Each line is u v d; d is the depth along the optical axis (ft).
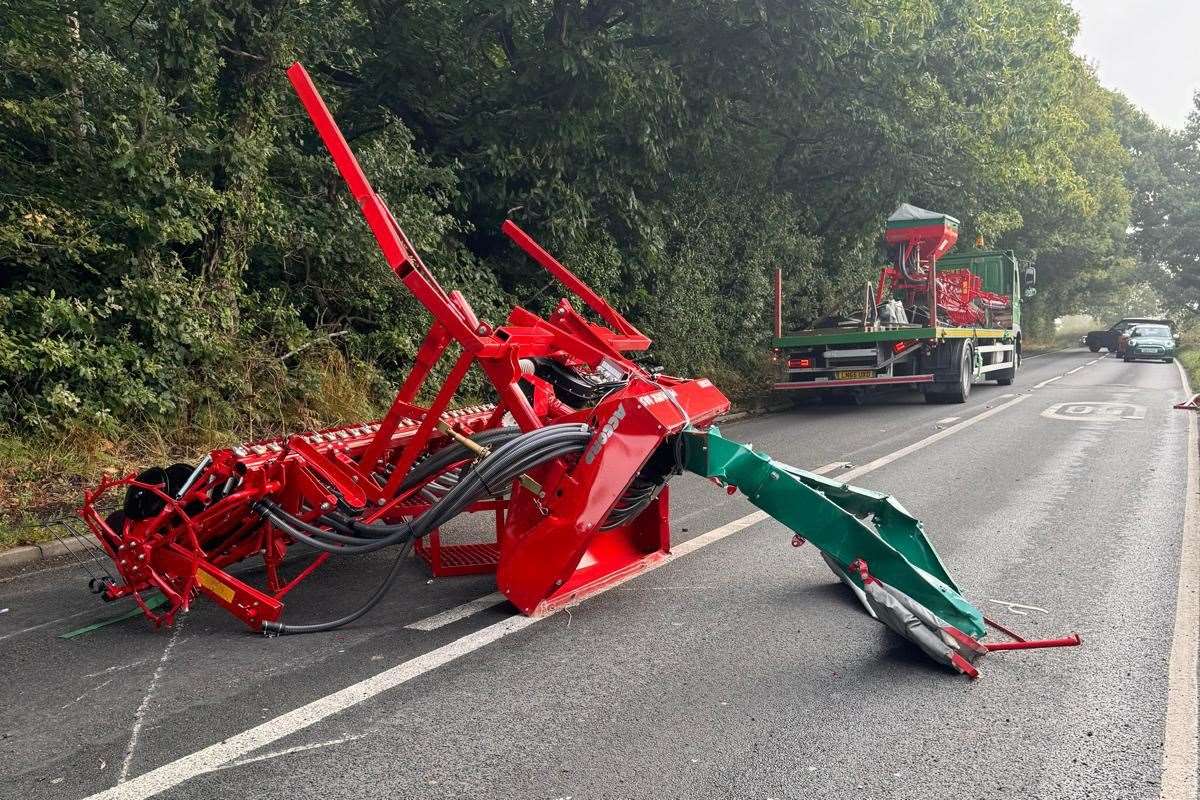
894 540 15.07
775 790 9.57
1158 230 179.32
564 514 14.55
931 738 10.75
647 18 41.42
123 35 27.99
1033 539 19.89
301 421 30.30
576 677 12.58
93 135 26.89
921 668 12.87
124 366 26.50
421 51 37.96
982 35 55.47
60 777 9.87
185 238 27.14
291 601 16.08
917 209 54.13
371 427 17.54
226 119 30.25
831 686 12.25
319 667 12.98
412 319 35.50
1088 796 9.46
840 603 15.75
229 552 15.61
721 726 11.06
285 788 9.62
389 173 33.88
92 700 11.89
